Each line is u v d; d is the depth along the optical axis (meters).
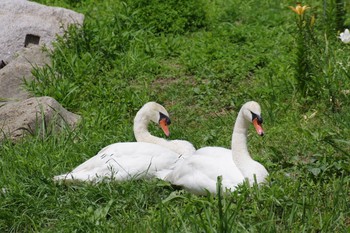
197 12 18.30
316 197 10.48
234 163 10.93
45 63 15.84
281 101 14.52
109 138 13.05
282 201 10.20
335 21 17.23
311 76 14.39
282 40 17.22
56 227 10.52
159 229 9.77
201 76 15.87
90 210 10.45
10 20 16.86
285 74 15.38
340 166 11.10
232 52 16.64
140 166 11.52
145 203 10.84
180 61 16.64
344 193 10.59
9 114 13.54
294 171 11.43
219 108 14.66
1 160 12.15
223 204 10.16
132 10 18.17
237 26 18.25
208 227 9.66
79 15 17.22
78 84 15.44
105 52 16.56
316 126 13.37
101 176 11.28
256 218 9.98
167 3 18.16
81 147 12.73
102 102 14.80
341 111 13.59
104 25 17.52
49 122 13.43
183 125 13.91
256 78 15.59
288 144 12.77
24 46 16.78
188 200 10.35
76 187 11.20
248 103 10.95
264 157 12.06
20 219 10.62
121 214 10.61
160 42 17.30
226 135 13.25
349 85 14.41
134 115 14.40
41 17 17.02
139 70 16.17
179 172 11.12
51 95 14.88
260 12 19.00
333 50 15.91
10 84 15.30
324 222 9.95
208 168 10.89
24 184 11.30
